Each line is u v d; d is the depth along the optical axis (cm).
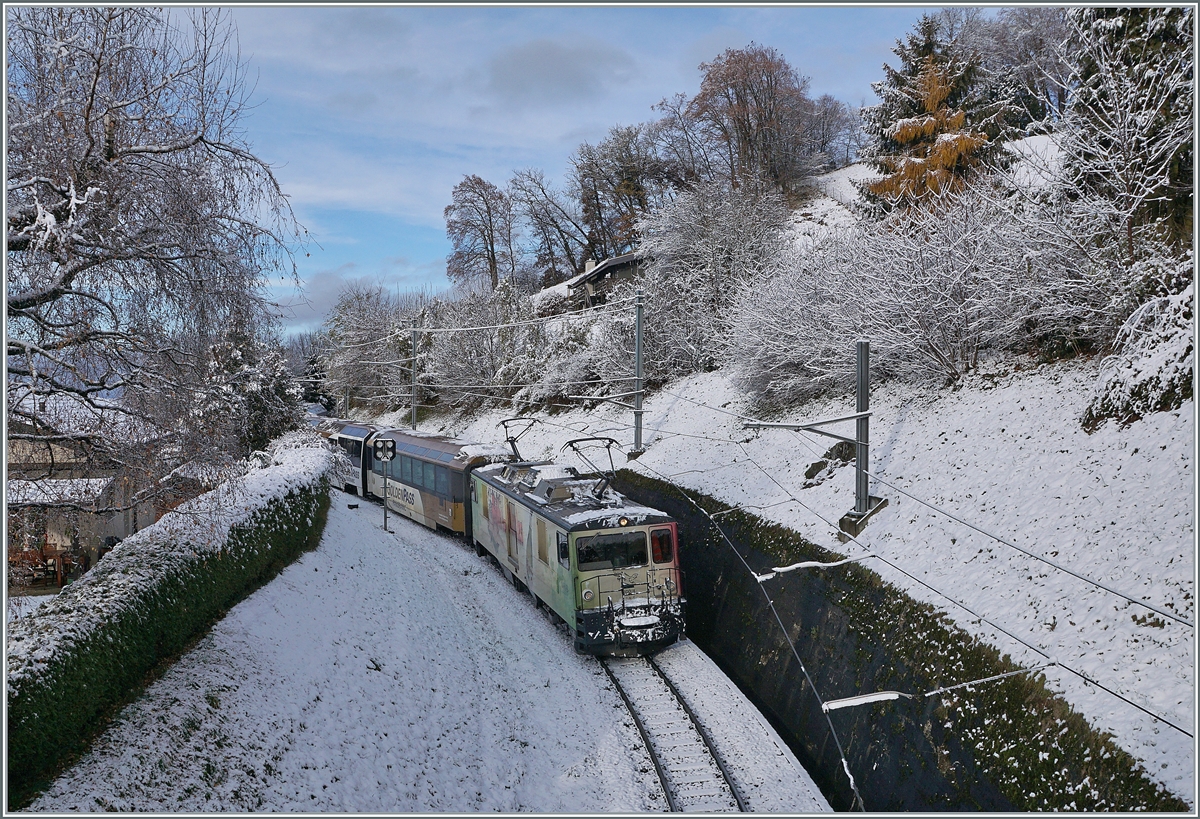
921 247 1608
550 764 1102
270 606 1260
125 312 855
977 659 921
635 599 1466
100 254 801
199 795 754
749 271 2755
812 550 1389
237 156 889
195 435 896
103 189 792
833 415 1908
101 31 813
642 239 3684
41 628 805
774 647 1354
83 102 812
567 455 2908
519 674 1383
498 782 1034
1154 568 856
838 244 2052
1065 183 1371
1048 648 857
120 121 818
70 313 820
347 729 1001
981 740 848
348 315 5697
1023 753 788
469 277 6738
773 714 1278
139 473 887
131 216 831
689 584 1792
